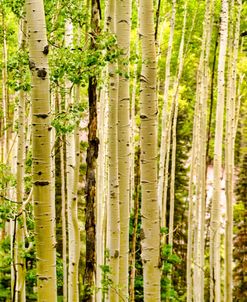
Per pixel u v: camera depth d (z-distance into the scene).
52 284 4.89
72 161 9.67
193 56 20.98
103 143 15.02
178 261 12.48
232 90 14.30
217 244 13.27
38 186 4.82
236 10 17.61
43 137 4.79
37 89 4.76
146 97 5.71
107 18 7.98
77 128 8.60
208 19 15.44
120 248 8.02
